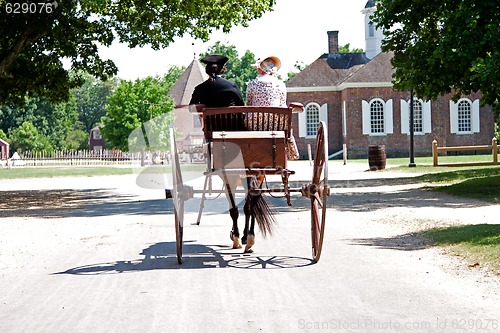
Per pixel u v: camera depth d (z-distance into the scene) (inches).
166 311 263.7
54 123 5472.4
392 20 973.2
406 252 395.9
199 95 395.2
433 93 948.6
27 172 1971.0
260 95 399.5
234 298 283.3
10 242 484.1
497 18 824.9
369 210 653.3
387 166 1670.8
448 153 2751.0
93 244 460.1
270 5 1064.8
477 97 2743.6
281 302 274.8
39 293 304.8
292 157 385.7
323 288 299.9
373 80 2726.4
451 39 835.4
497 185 871.1
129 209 729.6
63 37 1026.7
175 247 432.8
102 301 284.0
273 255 393.4
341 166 1772.9
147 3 995.9
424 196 802.2
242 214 634.2
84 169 2202.3
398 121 2743.6
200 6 981.8
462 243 405.1
